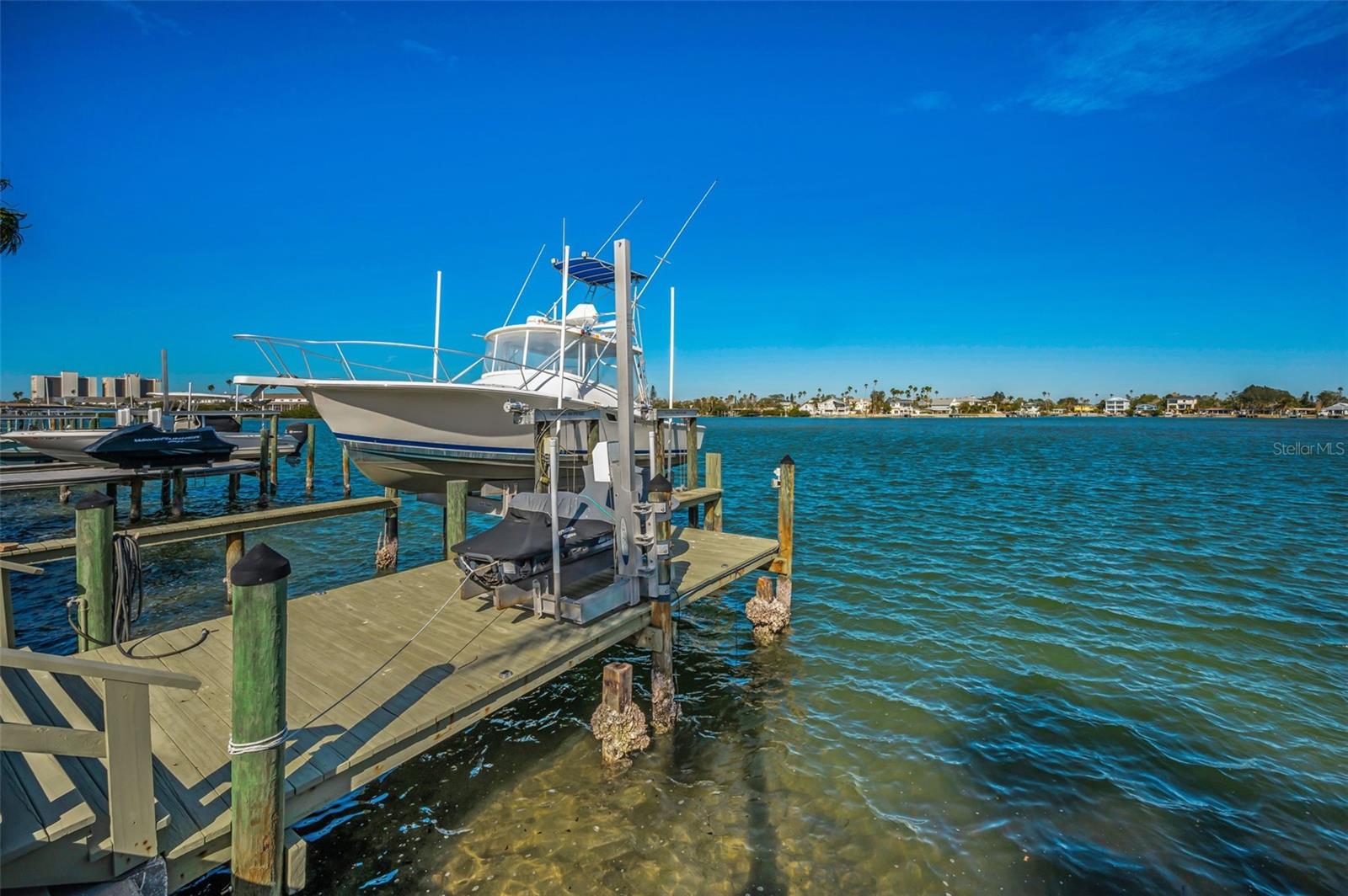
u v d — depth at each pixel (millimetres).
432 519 18203
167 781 3816
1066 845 4988
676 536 10695
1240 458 41344
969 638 8938
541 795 5539
